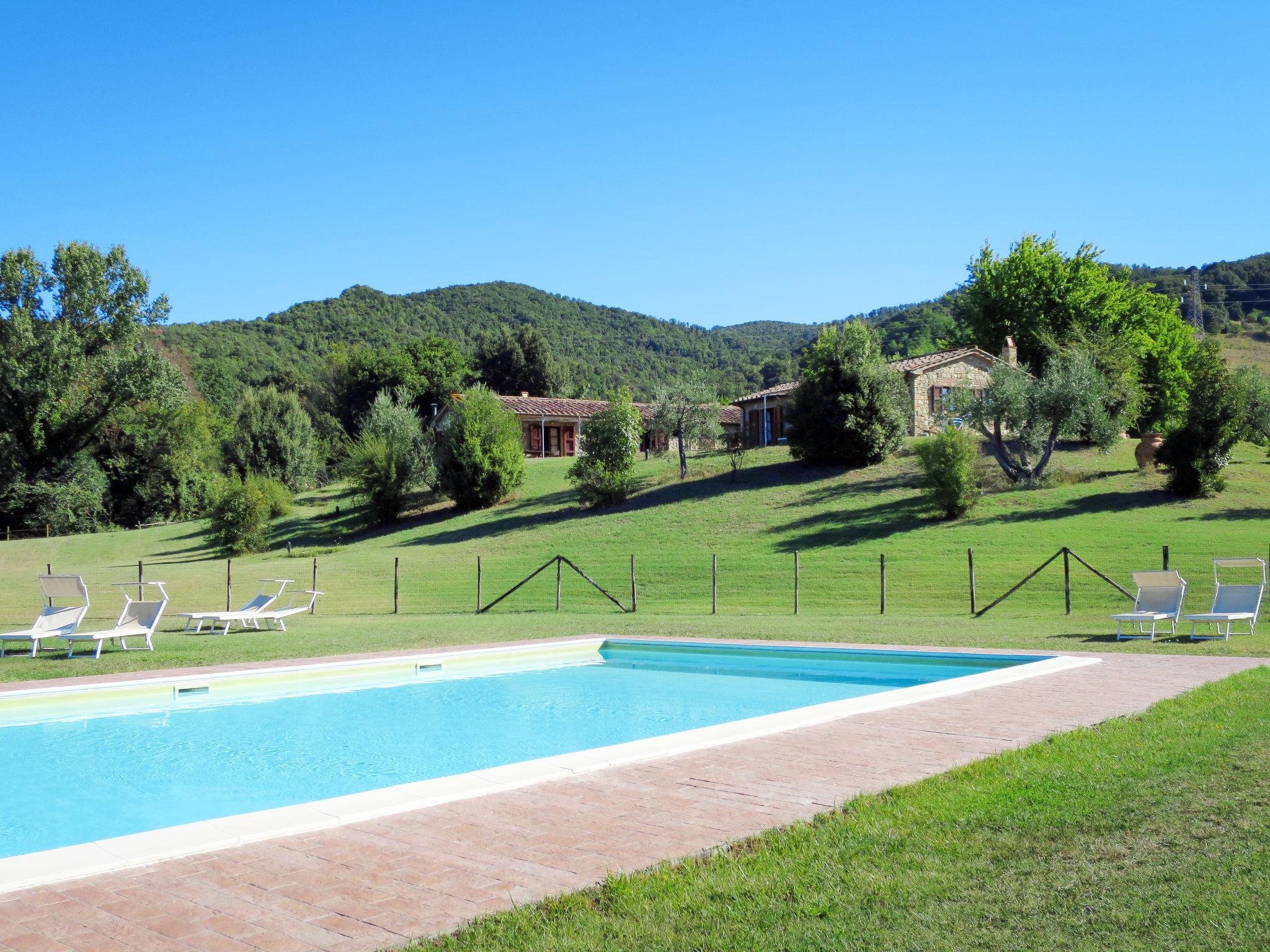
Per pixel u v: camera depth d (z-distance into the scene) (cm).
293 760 814
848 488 3509
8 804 677
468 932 332
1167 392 4956
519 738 906
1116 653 1173
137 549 4338
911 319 11538
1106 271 5259
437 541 3722
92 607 2464
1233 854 387
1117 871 375
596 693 1163
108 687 1027
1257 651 1166
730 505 3534
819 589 2267
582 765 591
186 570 3394
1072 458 3666
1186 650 1209
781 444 4931
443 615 2133
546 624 1825
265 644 1492
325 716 1015
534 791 536
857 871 388
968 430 3841
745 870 393
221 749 859
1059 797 486
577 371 14388
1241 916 326
